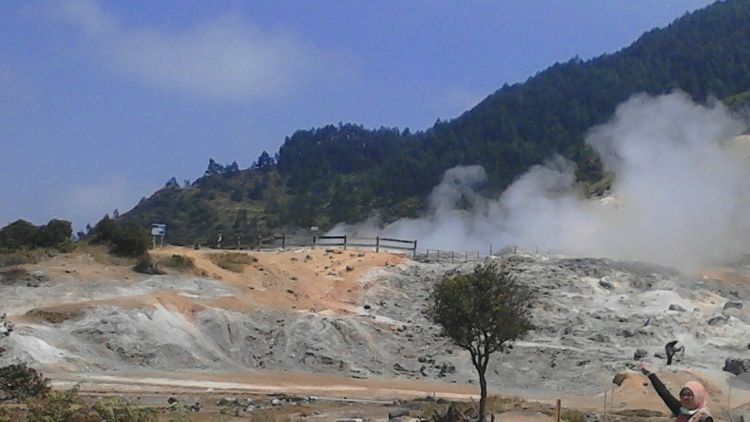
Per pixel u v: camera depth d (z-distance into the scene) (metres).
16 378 36.09
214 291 63.62
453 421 35.56
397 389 49.19
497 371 55.25
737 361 52.00
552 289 73.12
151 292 60.69
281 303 64.56
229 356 55.12
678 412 9.97
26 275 61.31
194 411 36.22
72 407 21.31
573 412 39.19
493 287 36.47
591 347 59.22
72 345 50.53
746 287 79.44
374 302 68.75
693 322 64.50
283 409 38.38
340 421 34.94
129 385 44.19
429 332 61.75
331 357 56.03
